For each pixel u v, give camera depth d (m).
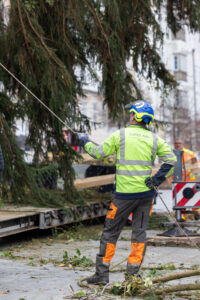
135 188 5.05
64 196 10.15
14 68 9.42
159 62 11.82
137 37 10.98
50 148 10.16
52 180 10.77
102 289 5.00
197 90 46.56
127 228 10.48
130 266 5.09
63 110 9.43
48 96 9.39
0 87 9.90
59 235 9.30
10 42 9.02
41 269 6.17
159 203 16.02
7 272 5.90
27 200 9.56
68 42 9.69
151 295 4.66
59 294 4.80
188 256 7.32
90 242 8.74
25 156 9.70
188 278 5.65
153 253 7.58
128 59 11.43
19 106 9.55
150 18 10.70
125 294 4.76
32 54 8.96
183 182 8.73
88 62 10.48
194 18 11.36
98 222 11.41
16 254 7.51
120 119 10.82
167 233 8.64
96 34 9.69
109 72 10.32
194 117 38.34
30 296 4.71
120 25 10.04
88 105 28.94
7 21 9.12
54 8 9.38
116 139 5.18
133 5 10.36
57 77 9.13
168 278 4.91
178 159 9.09
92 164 12.45
